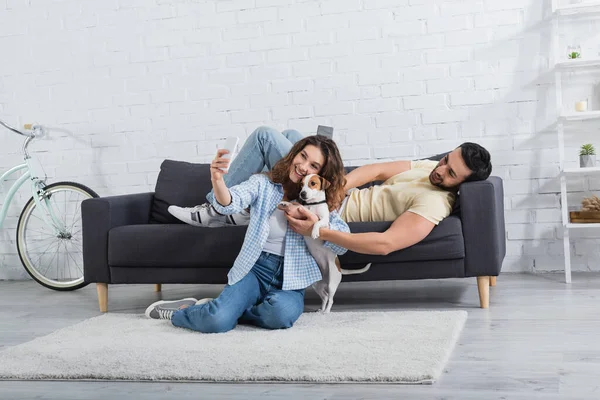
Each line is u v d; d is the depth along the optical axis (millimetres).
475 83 3721
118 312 3143
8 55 4348
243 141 4031
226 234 2916
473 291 3285
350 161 3885
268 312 2508
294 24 3916
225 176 2977
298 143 2631
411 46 3779
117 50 4180
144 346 2320
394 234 2670
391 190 2910
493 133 3715
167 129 4137
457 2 3715
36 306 3395
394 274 2834
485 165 2812
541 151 3670
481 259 2768
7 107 4367
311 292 3533
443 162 2857
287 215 2605
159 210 3473
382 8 3801
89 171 4262
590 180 3639
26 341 2602
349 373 1904
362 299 3234
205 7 4039
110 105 4207
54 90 4289
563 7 3486
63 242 4293
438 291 3342
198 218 2994
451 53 3736
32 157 4309
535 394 1715
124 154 4207
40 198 3932
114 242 3045
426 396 1733
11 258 4387
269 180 2664
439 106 3766
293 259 2629
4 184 4375
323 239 2633
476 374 1902
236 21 3998
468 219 2771
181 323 2582
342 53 3863
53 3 4262
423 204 2754
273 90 3969
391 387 1818
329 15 3871
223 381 1942
